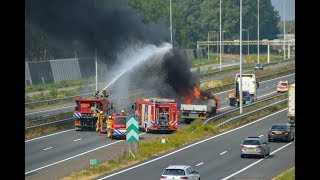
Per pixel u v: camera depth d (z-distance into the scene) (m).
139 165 77.25
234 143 95.19
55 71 182.00
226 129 110.00
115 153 84.44
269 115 127.69
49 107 138.00
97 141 94.75
